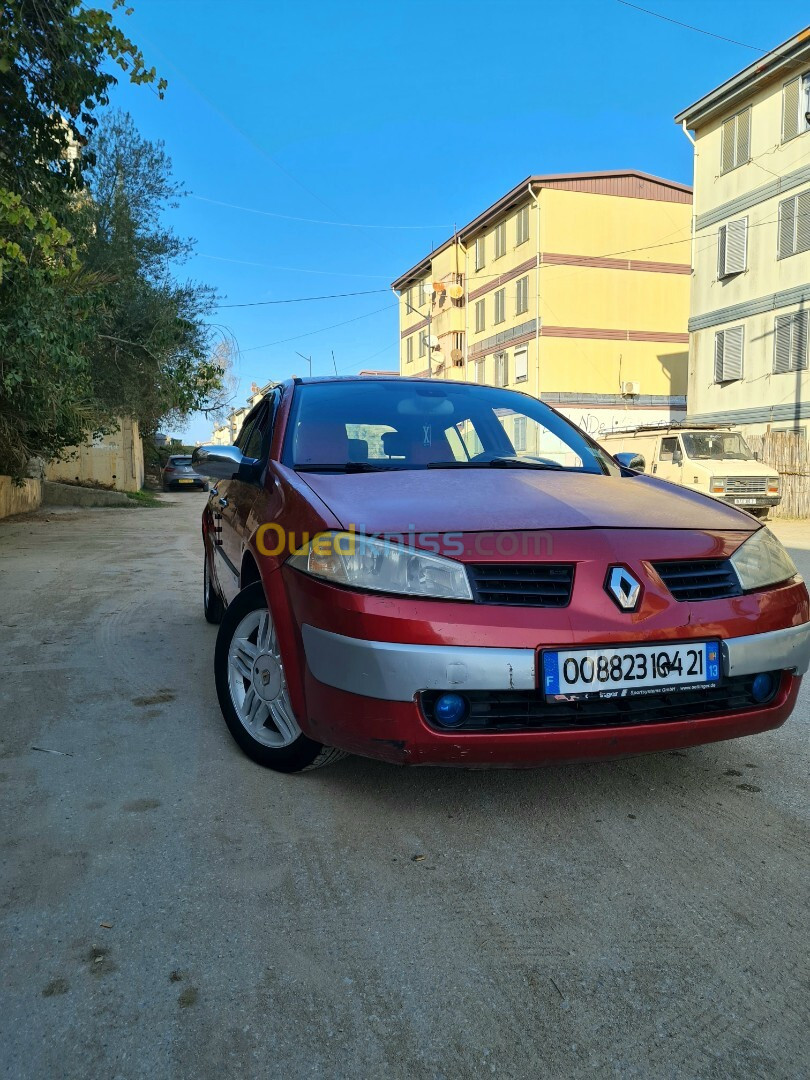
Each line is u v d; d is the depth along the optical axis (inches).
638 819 98.8
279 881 84.2
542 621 86.5
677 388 1330.0
